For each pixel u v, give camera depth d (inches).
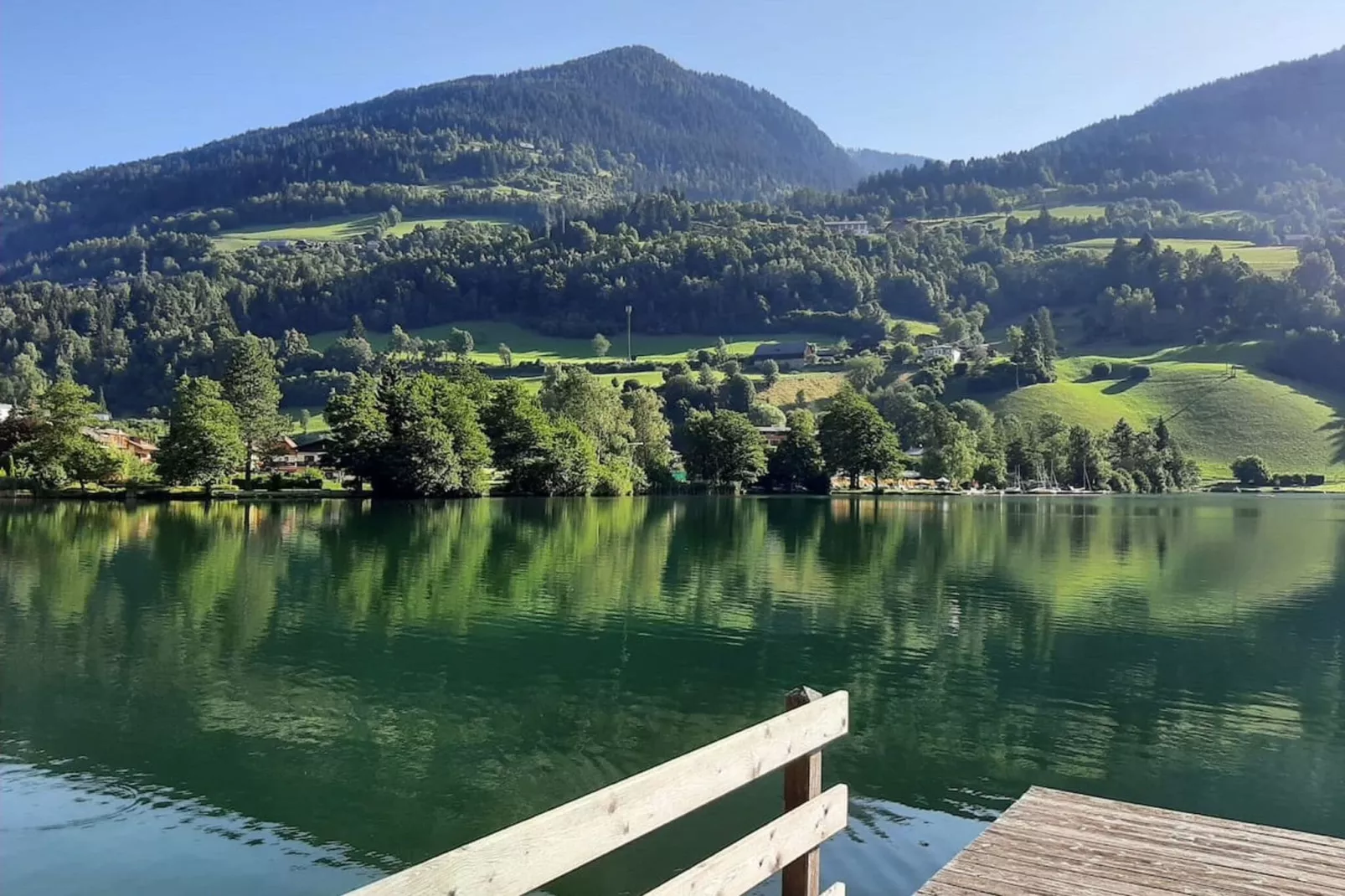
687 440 4879.4
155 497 3262.8
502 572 1489.9
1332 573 1643.7
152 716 697.6
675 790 188.4
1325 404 6845.5
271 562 1576.0
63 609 1126.4
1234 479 5959.6
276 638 971.9
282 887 439.5
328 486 3944.4
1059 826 323.0
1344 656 967.6
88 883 440.8
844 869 448.5
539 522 2527.1
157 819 512.4
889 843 481.7
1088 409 6820.9
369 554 1711.4
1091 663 919.0
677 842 473.4
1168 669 900.0
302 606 1160.2
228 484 3501.5
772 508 3440.0
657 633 1021.2
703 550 1862.7
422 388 3636.8
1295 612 1235.9
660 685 801.6
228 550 1737.2
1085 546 2097.7
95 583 1328.7
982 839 309.3
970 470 5359.3
